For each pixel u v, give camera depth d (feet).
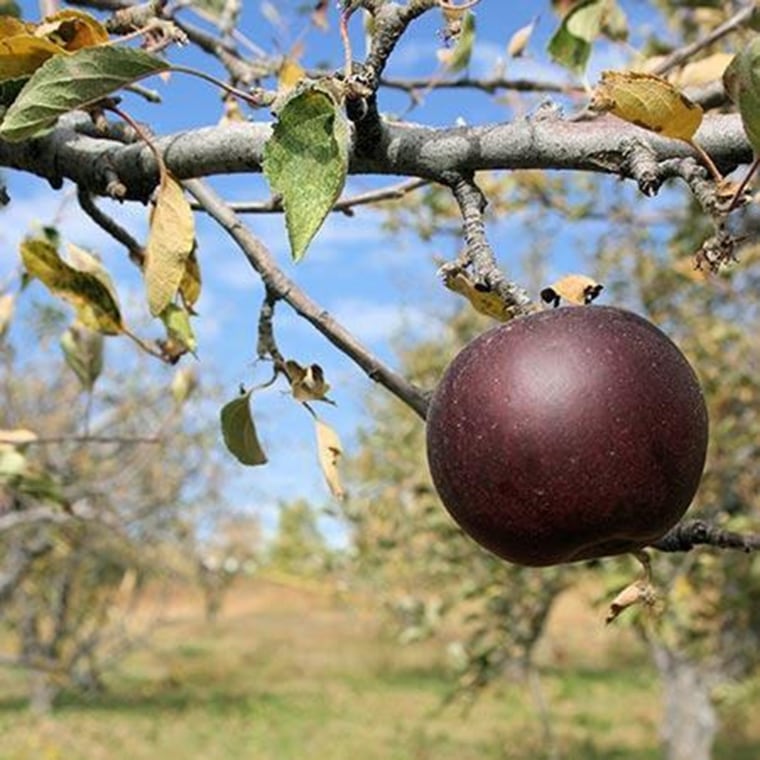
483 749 12.75
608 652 18.83
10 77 1.36
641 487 1.10
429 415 1.21
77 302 1.86
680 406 1.13
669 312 5.93
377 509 6.28
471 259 1.25
